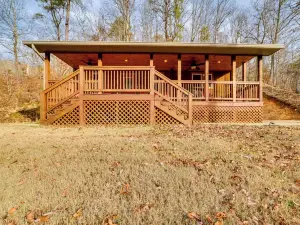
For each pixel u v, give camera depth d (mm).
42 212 1980
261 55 9930
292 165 3254
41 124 7988
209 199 2164
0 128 7266
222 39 30047
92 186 2498
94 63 12930
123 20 26500
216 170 3004
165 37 24719
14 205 2088
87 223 1807
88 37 27453
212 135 5797
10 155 3854
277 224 1798
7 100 15062
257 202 2131
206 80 9812
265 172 2941
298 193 2338
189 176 2758
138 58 11430
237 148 4293
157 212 1929
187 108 8320
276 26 22484
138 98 8102
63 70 22016
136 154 3824
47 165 3281
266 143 4773
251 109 9766
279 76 25453
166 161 3436
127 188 2434
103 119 8156
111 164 3289
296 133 6133
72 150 4148
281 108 13602
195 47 9188
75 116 8086
